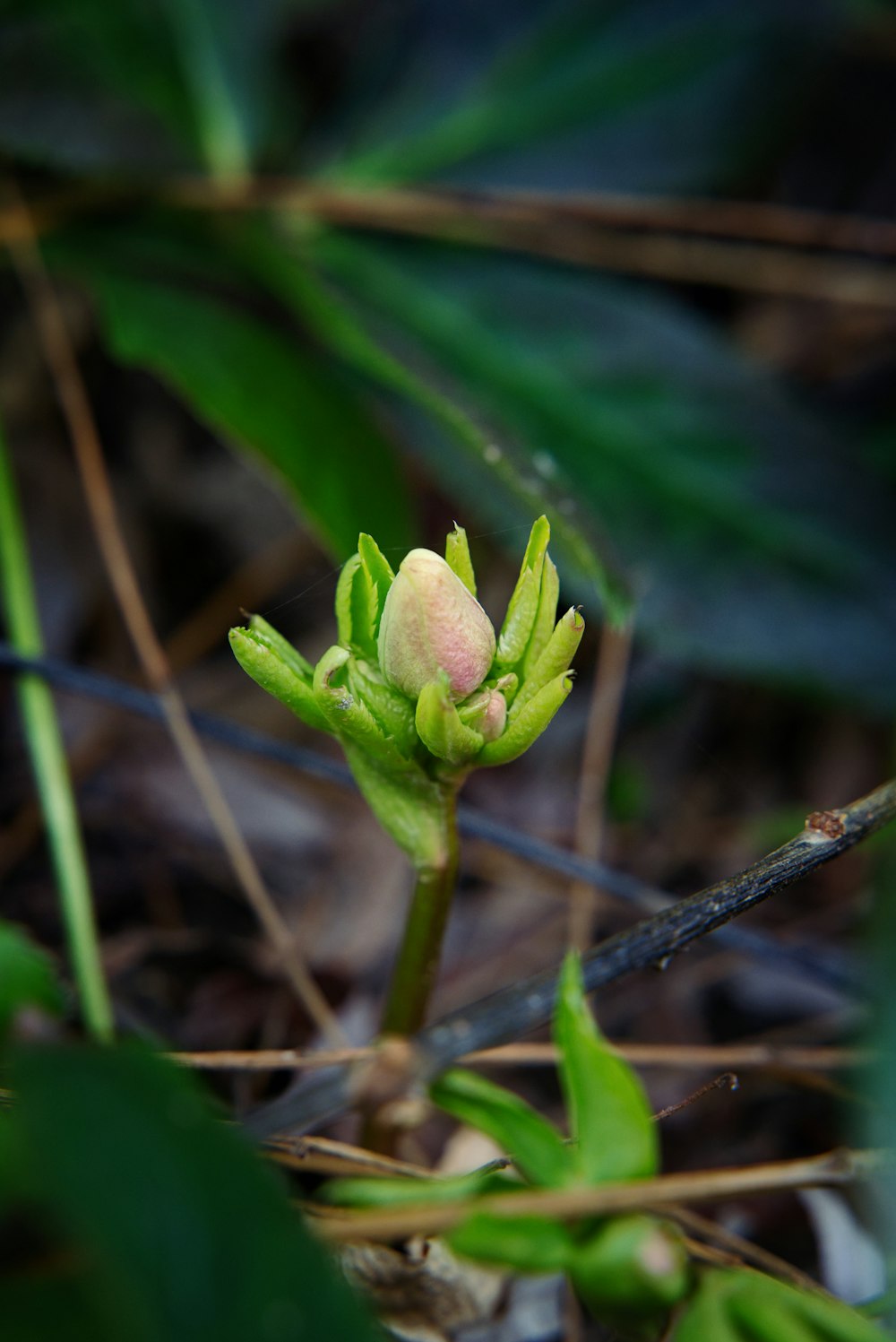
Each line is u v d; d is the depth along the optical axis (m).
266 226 0.73
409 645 0.44
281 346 0.66
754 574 0.65
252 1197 0.41
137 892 0.62
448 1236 0.45
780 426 0.69
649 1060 0.53
